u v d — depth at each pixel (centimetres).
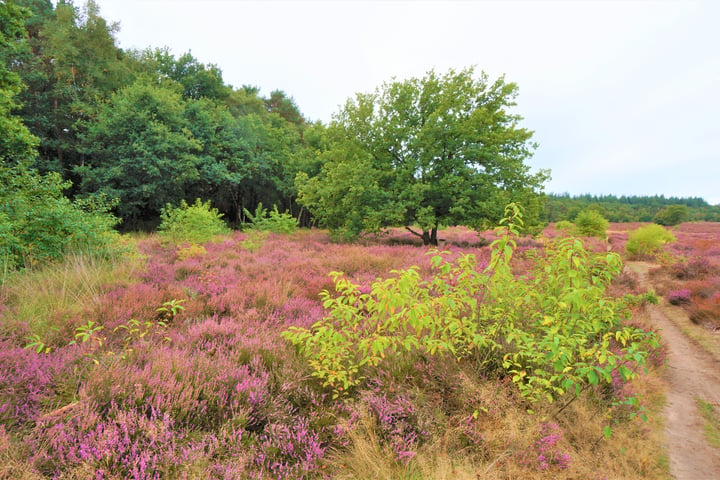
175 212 1321
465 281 372
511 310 393
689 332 642
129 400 267
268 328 476
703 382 438
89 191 2091
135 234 1842
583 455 281
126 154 2044
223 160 2612
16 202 717
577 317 358
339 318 377
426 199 1744
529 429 286
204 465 229
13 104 1085
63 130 2214
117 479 206
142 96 2123
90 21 2189
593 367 285
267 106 4422
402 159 1842
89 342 365
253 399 296
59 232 747
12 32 1088
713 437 317
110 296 539
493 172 1694
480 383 347
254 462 248
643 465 274
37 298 517
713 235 3984
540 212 1700
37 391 270
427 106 1805
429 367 369
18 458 213
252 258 1027
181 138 2127
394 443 274
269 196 3444
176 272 759
